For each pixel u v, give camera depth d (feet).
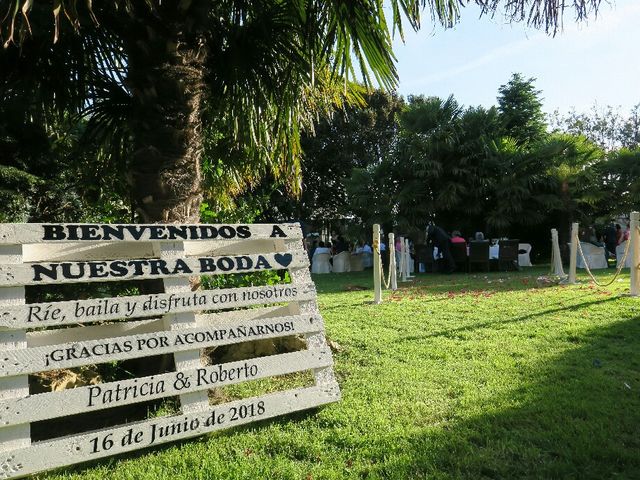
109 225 10.67
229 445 10.17
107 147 17.81
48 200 24.12
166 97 12.47
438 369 15.03
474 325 21.35
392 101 102.32
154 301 10.58
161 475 9.00
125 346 9.99
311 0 14.03
